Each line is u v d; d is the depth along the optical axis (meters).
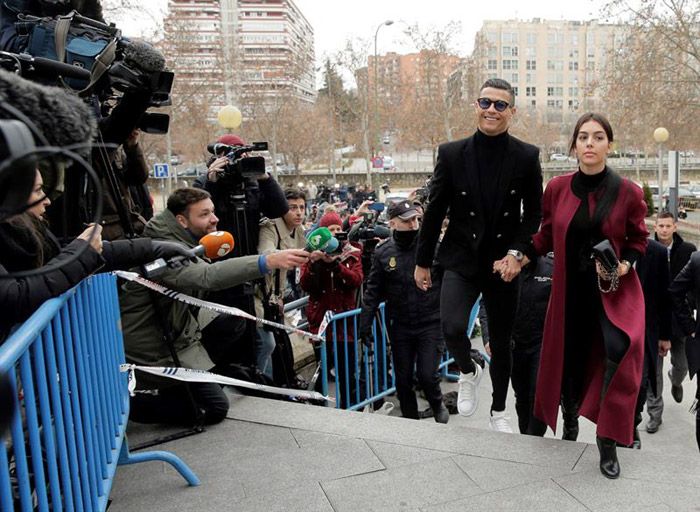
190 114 32.31
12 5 2.87
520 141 3.15
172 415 3.36
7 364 1.39
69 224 2.89
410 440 3.15
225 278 3.00
